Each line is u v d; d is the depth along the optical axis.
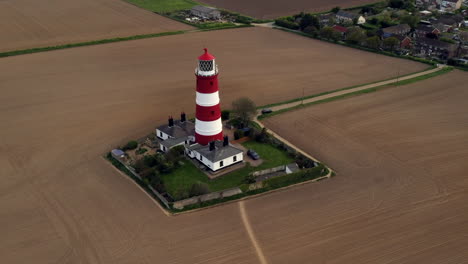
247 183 62.12
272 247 49.38
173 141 72.19
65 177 63.97
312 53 136.00
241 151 68.38
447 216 54.84
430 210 56.16
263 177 64.81
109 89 101.38
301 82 109.19
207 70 63.62
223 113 85.31
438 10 191.88
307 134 79.81
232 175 65.50
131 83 105.75
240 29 165.50
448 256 47.81
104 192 60.25
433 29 153.25
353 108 91.88
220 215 55.50
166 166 65.50
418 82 108.94
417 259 47.31
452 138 77.75
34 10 186.00
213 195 58.28
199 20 175.62
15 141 74.94
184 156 71.06
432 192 60.47
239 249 49.09
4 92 97.50
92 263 46.78
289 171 65.69
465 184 62.44
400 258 47.44
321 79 111.75
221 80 109.56
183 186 62.19
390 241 50.25
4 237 50.59
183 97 97.38
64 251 48.50
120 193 60.09
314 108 92.00
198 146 70.44
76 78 108.25
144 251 48.69
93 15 181.50
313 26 159.25
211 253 48.44
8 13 178.75
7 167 66.31
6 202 57.41
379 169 67.06
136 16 181.62
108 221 53.88
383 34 150.62
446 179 63.94
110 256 47.84
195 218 54.84
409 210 56.19
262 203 58.25
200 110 67.75
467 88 104.19
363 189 61.41
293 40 151.75
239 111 80.69
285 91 102.75
